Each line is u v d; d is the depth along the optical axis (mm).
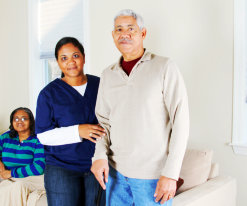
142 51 1240
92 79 1617
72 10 2996
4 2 3498
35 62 3285
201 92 2152
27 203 1994
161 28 2320
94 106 1537
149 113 1110
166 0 2283
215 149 2113
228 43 2020
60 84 1535
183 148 1073
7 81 3551
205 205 1589
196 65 2164
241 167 2006
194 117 2195
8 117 3582
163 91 1117
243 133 2004
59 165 1465
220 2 2033
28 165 2238
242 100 1984
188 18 2184
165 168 1064
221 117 2076
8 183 2094
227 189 1786
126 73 1236
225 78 2045
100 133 1352
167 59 1146
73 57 1500
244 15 1956
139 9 2438
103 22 2686
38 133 1497
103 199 1498
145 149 1125
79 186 1488
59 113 1492
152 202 1150
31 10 3242
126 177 1199
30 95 3307
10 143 2373
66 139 1426
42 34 3258
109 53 2666
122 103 1179
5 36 3523
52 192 1455
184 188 1783
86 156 1484
